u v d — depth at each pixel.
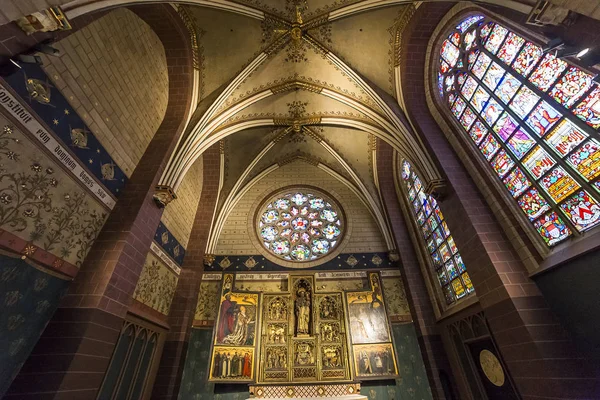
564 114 5.37
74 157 5.82
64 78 5.59
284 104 12.82
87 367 5.25
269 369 9.95
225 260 13.16
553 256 5.71
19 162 4.68
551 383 5.14
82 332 5.30
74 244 5.86
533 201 6.30
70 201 5.73
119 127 7.27
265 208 15.10
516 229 6.67
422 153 9.02
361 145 14.27
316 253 13.74
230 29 9.77
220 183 14.03
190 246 12.15
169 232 10.58
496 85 7.18
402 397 10.11
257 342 10.30
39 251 5.03
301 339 10.63
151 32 8.86
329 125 13.30
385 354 10.29
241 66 10.61
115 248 6.37
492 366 7.72
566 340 5.40
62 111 5.54
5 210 4.43
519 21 5.97
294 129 13.76
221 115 10.77
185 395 10.03
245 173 14.26
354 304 11.40
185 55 9.65
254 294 11.44
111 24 7.04
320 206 15.23
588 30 4.18
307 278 12.16
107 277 5.94
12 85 4.55
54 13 4.05
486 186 7.50
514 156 6.70
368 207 14.62
